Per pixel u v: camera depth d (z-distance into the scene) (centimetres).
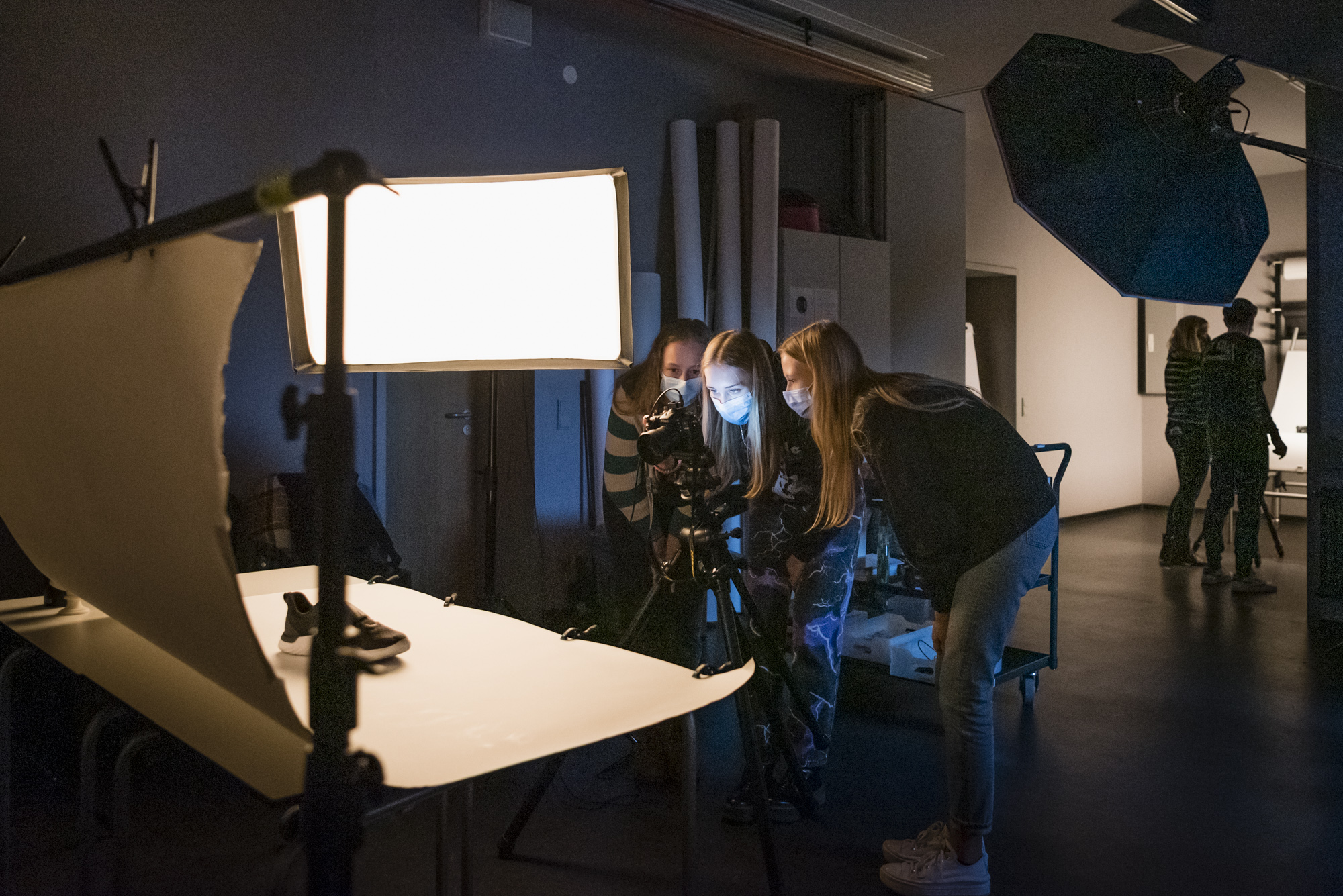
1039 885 213
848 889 212
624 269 195
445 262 203
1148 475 920
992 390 784
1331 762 287
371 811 121
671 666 151
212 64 343
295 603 157
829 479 218
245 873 216
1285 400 795
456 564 416
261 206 87
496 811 255
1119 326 893
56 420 132
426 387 402
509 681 142
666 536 260
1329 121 439
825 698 252
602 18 450
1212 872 220
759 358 234
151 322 103
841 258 527
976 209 730
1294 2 288
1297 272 821
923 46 519
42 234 309
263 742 112
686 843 137
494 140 425
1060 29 495
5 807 175
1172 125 244
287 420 99
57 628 166
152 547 113
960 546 193
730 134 491
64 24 311
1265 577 588
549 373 412
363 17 382
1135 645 426
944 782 275
